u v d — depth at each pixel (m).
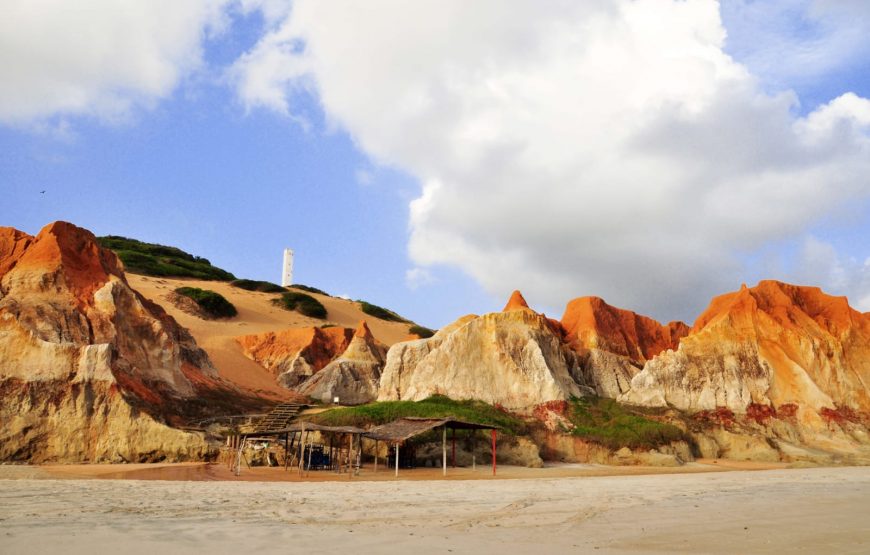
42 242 47.38
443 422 38.03
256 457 39.16
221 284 141.75
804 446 52.91
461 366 55.88
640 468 43.78
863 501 22.75
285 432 37.69
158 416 40.12
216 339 90.81
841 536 15.02
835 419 55.56
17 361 38.41
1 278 44.47
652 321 75.12
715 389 57.56
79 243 50.19
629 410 55.44
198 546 11.84
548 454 48.53
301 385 81.19
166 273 137.00
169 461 37.41
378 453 44.06
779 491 26.67
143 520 14.77
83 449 36.81
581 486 28.73
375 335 134.50
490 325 58.41
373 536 13.70
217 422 48.19
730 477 35.38
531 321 60.25
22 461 35.69
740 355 59.53
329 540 12.95
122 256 138.50
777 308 64.44
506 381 54.91
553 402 53.25
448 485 28.59
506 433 46.41
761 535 15.09
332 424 45.59
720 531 15.63
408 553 11.97
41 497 18.88
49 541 11.77
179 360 51.53
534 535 14.85
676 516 18.41
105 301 46.16
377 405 50.41
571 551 12.86
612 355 64.50
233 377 74.25
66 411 37.41
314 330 93.25
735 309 63.03
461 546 12.98
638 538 14.59
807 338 60.56
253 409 56.62
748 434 52.44
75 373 38.84
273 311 129.38
